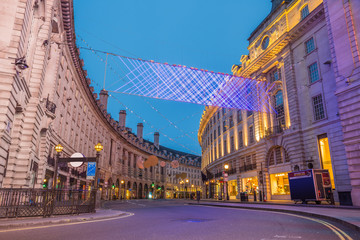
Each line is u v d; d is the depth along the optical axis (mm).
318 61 22953
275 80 29219
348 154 17812
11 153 13656
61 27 21703
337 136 20438
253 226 8352
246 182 33375
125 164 61469
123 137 58312
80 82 32344
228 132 39656
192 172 103688
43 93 20312
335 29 19750
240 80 32406
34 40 15648
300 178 19922
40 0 15320
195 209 17891
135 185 68562
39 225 8562
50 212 10484
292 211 13391
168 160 89750
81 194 12312
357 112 17438
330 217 9812
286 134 25766
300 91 24938
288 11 27453
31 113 15602
